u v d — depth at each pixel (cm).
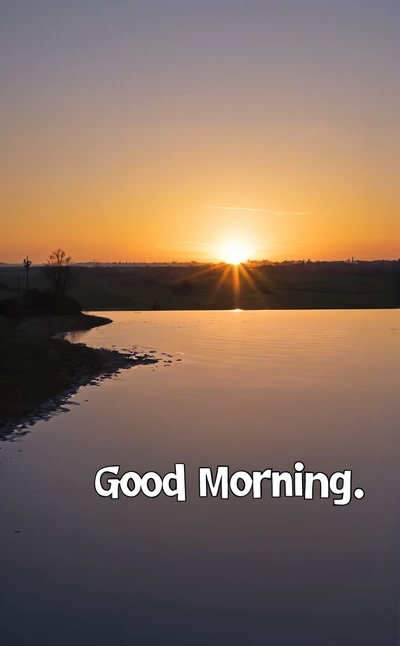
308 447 1430
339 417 1733
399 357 3033
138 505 1081
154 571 848
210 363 2833
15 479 1202
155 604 768
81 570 852
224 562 873
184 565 864
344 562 877
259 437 1507
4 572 846
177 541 940
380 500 1111
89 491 1142
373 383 2291
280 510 1066
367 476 1238
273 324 5162
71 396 2025
